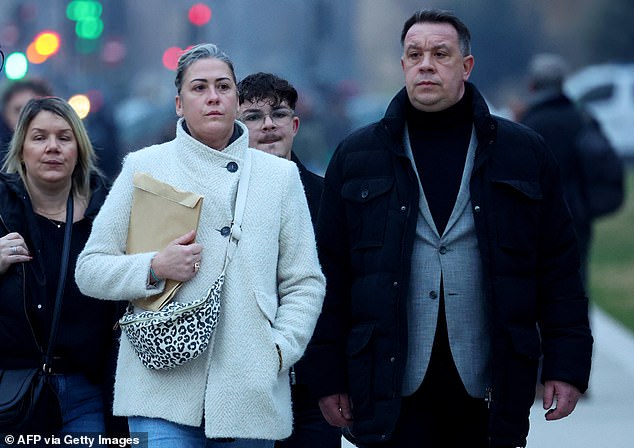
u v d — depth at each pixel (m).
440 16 18.66
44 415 19.05
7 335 18.97
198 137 17.67
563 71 33.16
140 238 17.31
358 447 18.97
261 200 17.52
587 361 18.80
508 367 18.27
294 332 17.41
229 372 17.05
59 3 97.31
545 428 30.56
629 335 46.31
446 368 18.45
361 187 18.75
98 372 19.47
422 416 18.59
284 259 17.73
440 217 18.55
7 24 91.62
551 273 18.97
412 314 18.47
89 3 91.38
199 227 17.31
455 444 19.00
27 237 19.28
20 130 19.52
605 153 32.84
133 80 168.25
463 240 18.47
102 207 17.78
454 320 18.39
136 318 16.91
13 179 19.53
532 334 18.45
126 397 17.33
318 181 21.45
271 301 17.36
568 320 18.84
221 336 17.14
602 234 77.50
